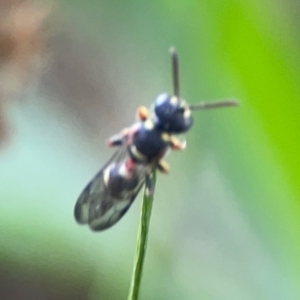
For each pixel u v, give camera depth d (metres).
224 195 0.12
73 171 0.11
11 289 0.12
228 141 0.10
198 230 0.12
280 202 0.10
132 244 0.11
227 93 0.10
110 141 0.11
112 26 0.13
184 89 0.11
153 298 0.11
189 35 0.10
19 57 0.11
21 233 0.11
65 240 0.11
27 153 0.11
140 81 0.13
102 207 0.11
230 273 0.11
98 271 0.11
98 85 0.13
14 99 0.12
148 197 0.09
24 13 0.11
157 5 0.12
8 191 0.11
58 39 0.13
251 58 0.10
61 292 0.12
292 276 0.10
